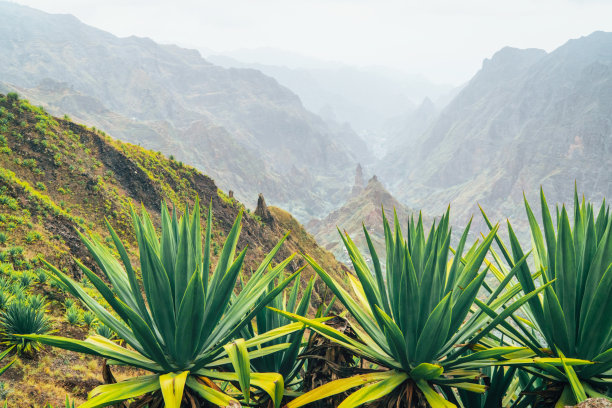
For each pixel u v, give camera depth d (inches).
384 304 199.6
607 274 161.5
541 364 170.1
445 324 167.9
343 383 176.9
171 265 190.4
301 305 230.1
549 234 194.2
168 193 3085.6
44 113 2802.7
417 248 200.1
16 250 1036.5
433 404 163.9
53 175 2406.5
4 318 589.6
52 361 623.5
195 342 174.1
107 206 2420.0
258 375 169.2
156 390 174.4
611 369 175.0
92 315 813.2
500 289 191.5
